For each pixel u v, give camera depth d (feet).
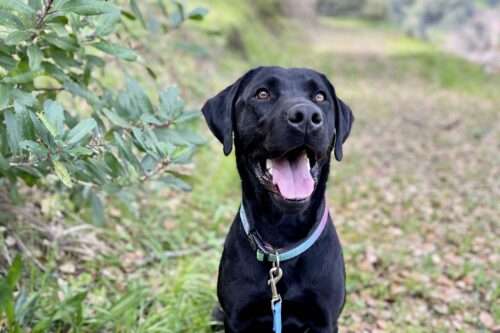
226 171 7.86
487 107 16.96
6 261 4.63
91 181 3.97
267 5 29.89
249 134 3.71
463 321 5.15
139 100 3.98
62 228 5.37
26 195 5.46
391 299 5.43
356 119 14.58
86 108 6.54
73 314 4.13
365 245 6.57
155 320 4.42
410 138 12.74
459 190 9.04
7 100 3.40
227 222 6.64
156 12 8.27
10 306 3.70
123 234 5.65
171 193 6.86
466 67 25.82
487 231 7.24
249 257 3.75
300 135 3.40
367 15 48.57
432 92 20.15
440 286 5.73
